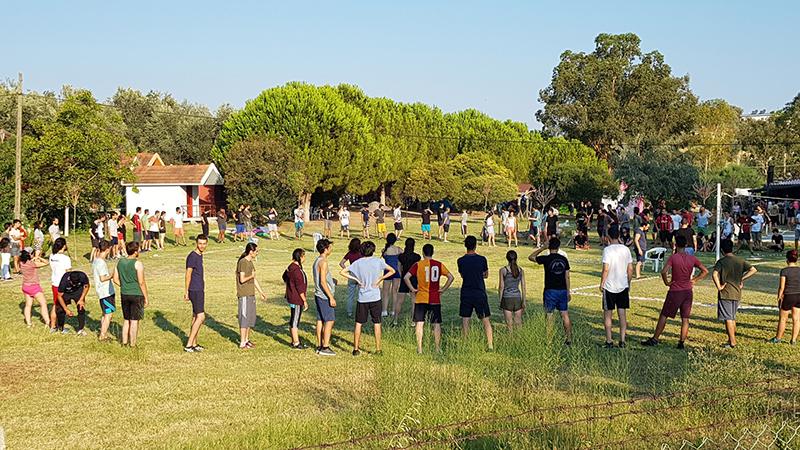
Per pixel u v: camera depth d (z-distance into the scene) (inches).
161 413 314.3
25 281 489.4
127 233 1365.7
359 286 422.0
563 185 2158.0
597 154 2770.7
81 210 1337.4
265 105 1684.3
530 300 623.8
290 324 480.7
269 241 1286.9
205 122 2694.4
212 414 313.0
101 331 452.8
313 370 386.0
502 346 388.8
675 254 428.5
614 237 430.0
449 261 994.7
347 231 1382.9
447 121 2514.8
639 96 2716.5
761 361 378.0
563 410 282.5
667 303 428.1
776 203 1772.9
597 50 2822.3
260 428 279.1
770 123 2992.1
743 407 281.3
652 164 1932.8
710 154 2906.0
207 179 1765.5
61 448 271.1
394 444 252.5
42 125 1275.8
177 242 1226.0
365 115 2043.6
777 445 257.8
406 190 2050.9
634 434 262.7
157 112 2716.5
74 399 333.7
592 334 468.8
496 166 2060.8
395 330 452.8
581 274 823.1
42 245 908.6
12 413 312.3
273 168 1581.0
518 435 255.8
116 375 375.9
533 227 1241.4
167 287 717.9
